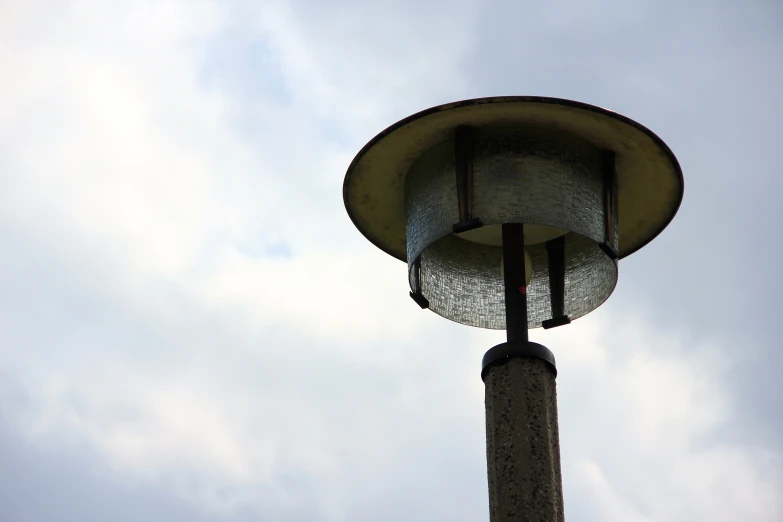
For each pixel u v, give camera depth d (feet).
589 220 49.21
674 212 52.70
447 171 49.80
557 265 54.95
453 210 49.03
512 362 47.14
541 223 48.19
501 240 56.24
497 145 49.14
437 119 48.98
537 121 49.11
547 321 54.24
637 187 52.03
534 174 48.80
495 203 48.39
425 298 54.13
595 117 48.70
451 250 56.18
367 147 50.49
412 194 51.42
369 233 55.16
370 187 52.70
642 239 54.39
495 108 48.37
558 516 44.75
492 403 46.75
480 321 55.47
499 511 44.75
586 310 54.03
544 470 45.19
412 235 50.90
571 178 49.26
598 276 53.57
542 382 46.88
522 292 49.16
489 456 46.14
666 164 50.49
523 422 45.96
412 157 51.26
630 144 49.98
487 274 56.24
